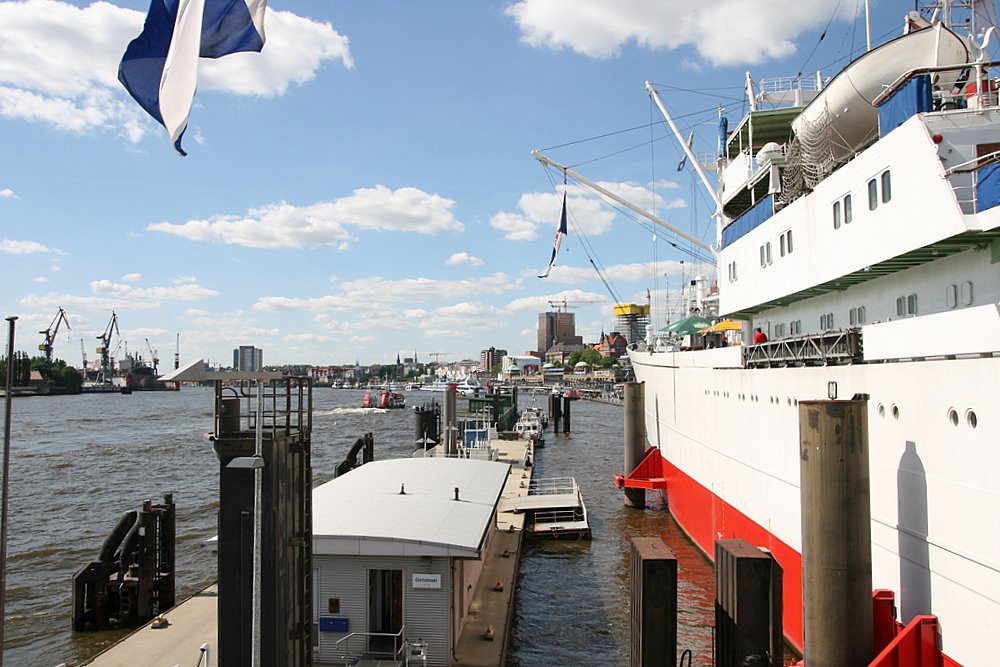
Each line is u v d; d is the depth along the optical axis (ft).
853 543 44.80
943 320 42.50
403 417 439.22
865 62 65.05
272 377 35.88
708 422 94.99
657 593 49.24
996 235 45.03
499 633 64.95
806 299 78.07
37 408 543.80
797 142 78.28
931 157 47.21
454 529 59.31
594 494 153.89
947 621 42.68
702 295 157.79
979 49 63.82
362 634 55.93
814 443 45.73
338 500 68.28
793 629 63.52
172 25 44.37
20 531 129.90
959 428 41.65
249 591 38.99
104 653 59.36
